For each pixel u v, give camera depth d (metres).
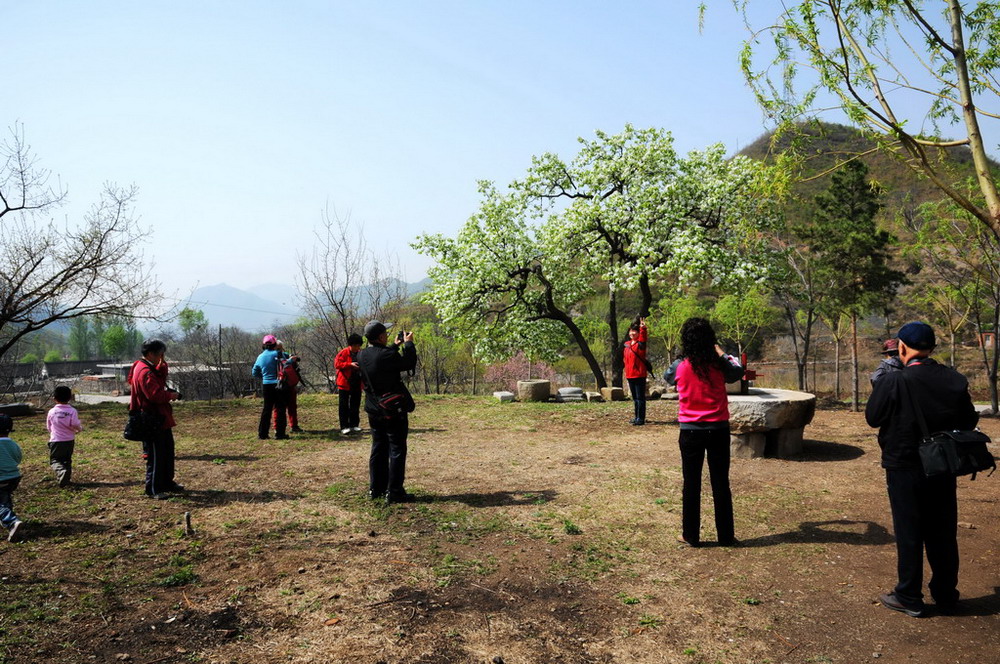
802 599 4.14
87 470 7.98
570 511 6.17
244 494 6.83
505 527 5.68
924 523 3.92
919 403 3.80
